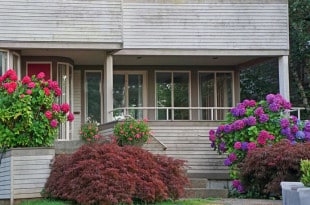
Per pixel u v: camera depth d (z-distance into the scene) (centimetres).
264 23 1888
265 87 2755
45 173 1155
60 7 1705
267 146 1324
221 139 1501
